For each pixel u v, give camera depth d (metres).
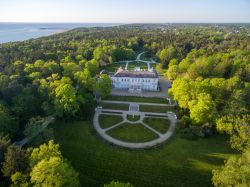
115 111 97.75
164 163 66.00
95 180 58.97
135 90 123.56
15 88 86.12
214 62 134.88
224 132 80.06
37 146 64.38
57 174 44.06
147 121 89.75
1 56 144.62
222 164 66.12
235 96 84.62
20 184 45.56
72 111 85.81
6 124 69.44
